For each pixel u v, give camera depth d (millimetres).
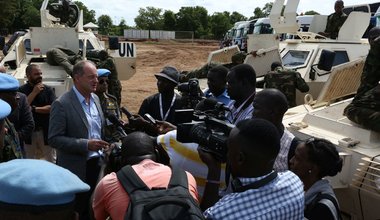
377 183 3467
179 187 1968
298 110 5383
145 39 57656
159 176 2107
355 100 4133
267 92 2795
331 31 9352
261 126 1892
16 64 8031
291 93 6512
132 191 1970
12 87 3436
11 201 1396
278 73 6605
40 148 5637
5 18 52406
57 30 8453
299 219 1939
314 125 4527
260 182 1899
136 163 2312
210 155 2299
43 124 5586
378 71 3943
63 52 7922
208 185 2301
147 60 28297
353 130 4008
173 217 1759
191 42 54312
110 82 7570
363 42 7766
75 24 10281
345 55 7656
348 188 3783
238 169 1936
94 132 3840
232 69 3305
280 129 2875
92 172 3807
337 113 4559
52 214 1434
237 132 1925
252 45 9195
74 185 1492
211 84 3896
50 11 10273
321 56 6676
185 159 2816
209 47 42344
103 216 2148
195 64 26469
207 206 2279
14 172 1456
